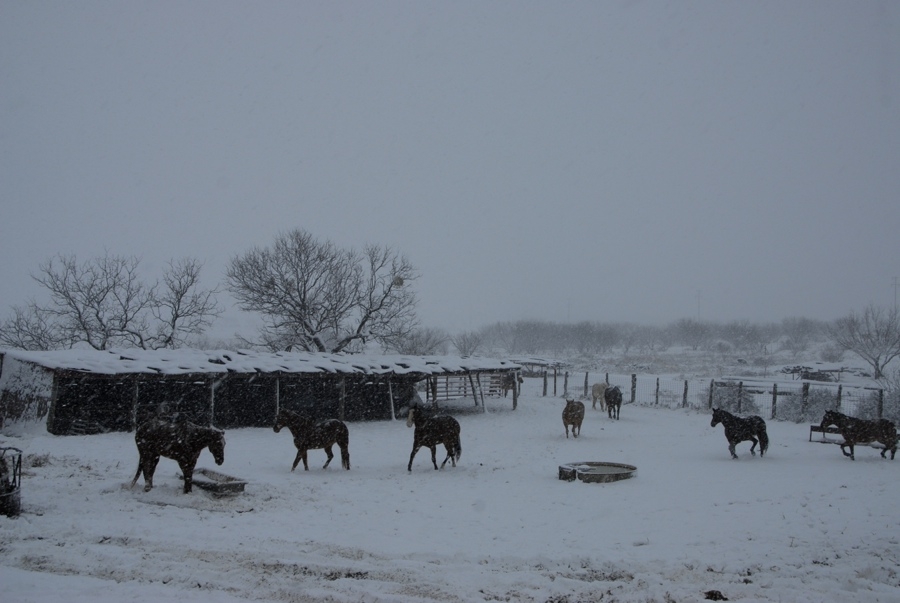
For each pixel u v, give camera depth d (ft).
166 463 55.77
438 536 34.53
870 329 193.16
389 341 154.92
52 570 26.37
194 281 143.54
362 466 60.49
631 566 29.17
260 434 81.87
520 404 125.29
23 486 42.83
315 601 24.06
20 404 79.61
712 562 29.63
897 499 44.24
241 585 25.43
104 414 80.94
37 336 133.39
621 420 102.53
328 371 94.63
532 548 32.09
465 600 24.39
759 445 73.10
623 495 46.65
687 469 58.39
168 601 23.09
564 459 65.62
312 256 153.69
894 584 27.20
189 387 89.51
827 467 59.06
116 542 31.04
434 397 116.37
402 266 155.53
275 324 150.71
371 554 30.53
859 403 101.96
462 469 58.80
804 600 24.95
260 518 37.55
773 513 40.24
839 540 33.63
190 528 34.19
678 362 272.10
